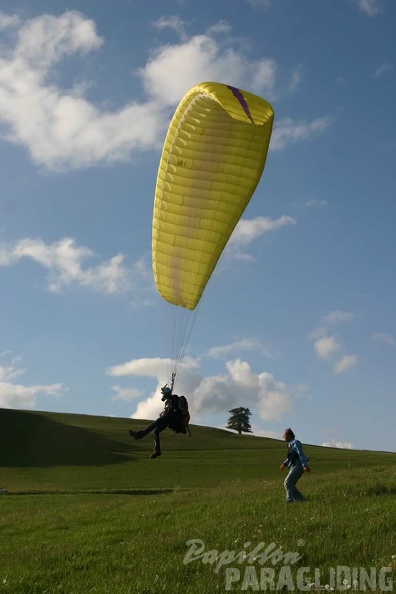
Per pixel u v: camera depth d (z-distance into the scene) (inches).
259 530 534.9
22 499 1333.7
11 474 2324.1
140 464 2623.0
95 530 671.8
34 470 2437.3
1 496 1424.7
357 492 673.6
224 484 1171.9
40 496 1417.3
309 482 866.1
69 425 3560.5
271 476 2246.6
